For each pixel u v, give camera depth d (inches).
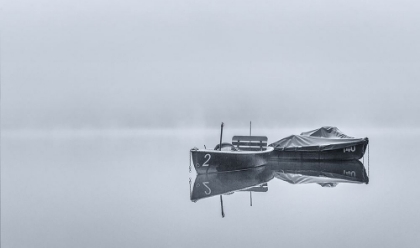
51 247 426.6
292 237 461.4
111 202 626.2
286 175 912.9
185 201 635.5
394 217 539.5
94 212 567.2
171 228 495.2
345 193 699.4
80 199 647.1
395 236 460.8
